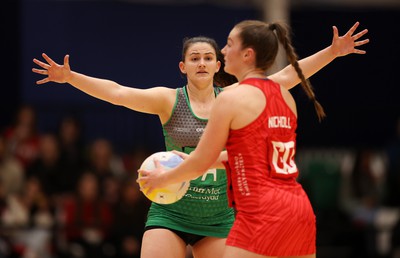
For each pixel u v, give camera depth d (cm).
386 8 3522
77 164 2653
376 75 3531
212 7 3469
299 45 3428
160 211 1323
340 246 2877
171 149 1348
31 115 2714
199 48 1322
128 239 2448
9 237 2314
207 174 1305
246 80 1098
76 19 3331
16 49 3241
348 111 3444
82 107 3194
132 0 3403
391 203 2941
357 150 3188
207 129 1080
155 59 3425
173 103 1332
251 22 1120
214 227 1335
